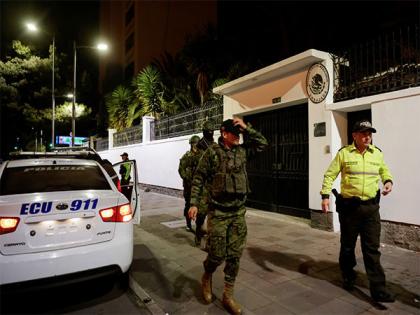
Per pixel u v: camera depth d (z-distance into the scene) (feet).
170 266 14.58
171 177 39.01
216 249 10.12
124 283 12.33
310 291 11.62
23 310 10.97
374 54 17.95
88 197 11.10
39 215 10.20
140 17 105.60
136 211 14.49
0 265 9.50
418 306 10.36
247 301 10.98
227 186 9.95
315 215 20.35
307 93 20.86
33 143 108.78
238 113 27.07
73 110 51.52
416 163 15.28
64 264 10.18
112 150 59.52
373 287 10.68
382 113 16.62
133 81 59.62
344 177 11.34
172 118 40.73
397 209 16.02
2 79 70.23
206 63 46.73
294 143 23.65
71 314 10.71
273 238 18.33
